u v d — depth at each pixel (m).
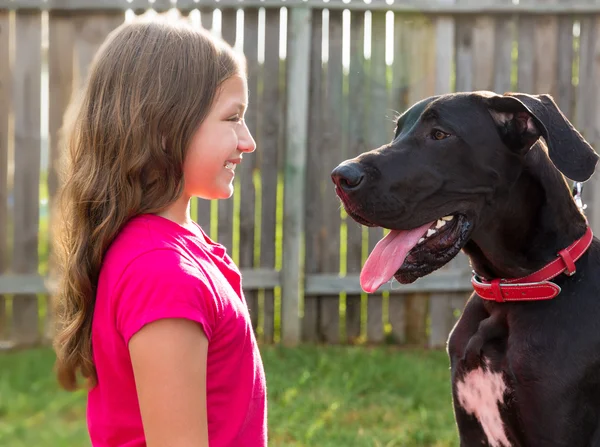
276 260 6.54
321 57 5.97
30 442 4.12
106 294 1.84
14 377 5.04
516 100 2.67
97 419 1.93
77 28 5.84
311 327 6.07
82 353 1.92
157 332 1.72
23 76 5.84
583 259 2.78
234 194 6.56
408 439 4.20
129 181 1.90
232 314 1.90
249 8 5.89
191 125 1.92
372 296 6.08
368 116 6.02
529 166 2.76
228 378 1.90
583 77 5.97
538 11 5.88
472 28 5.96
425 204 2.72
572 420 2.61
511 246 2.77
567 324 2.66
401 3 5.89
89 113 1.96
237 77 2.03
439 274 5.98
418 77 6.00
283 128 5.98
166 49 1.94
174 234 1.91
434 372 5.25
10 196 5.91
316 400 4.74
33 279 5.83
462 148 2.74
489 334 2.79
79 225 1.93
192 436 1.74
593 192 6.00
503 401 2.73
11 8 5.77
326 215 6.05
